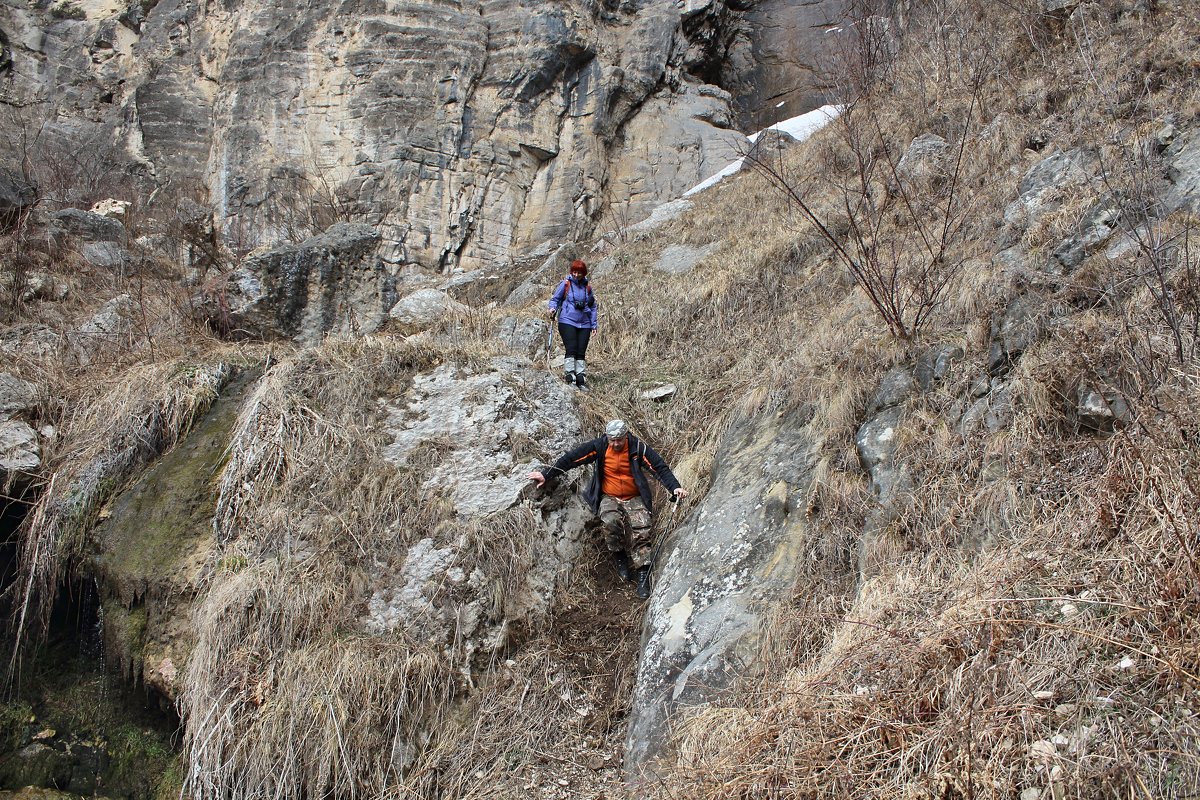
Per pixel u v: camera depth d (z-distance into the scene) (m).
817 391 5.70
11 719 5.70
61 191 13.64
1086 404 4.05
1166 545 3.20
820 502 4.94
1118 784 2.65
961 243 6.56
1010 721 3.00
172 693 5.32
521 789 4.71
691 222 11.21
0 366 7.22
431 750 4.99
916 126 9.38
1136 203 5.10
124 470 6.48
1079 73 7.69
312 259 8.61
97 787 5.45
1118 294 4.57
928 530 4.28
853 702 3.48
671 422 7.16
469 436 6.27
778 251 8.84
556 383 6.95
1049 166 6.44
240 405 6.82
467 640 5.37
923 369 5.18
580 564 6.06
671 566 5.37
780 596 4.62
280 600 5.28
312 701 4.87
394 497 5.89
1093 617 3.19
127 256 10.27
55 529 6.12
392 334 8.07
